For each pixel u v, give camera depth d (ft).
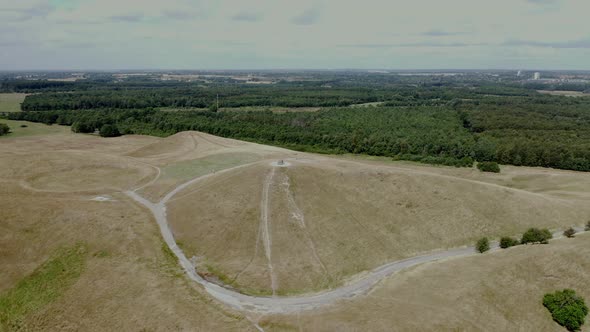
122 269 176.14
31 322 149.89
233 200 231.71
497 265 183.11
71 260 183.42
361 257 194.70
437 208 236.63
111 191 260.83
